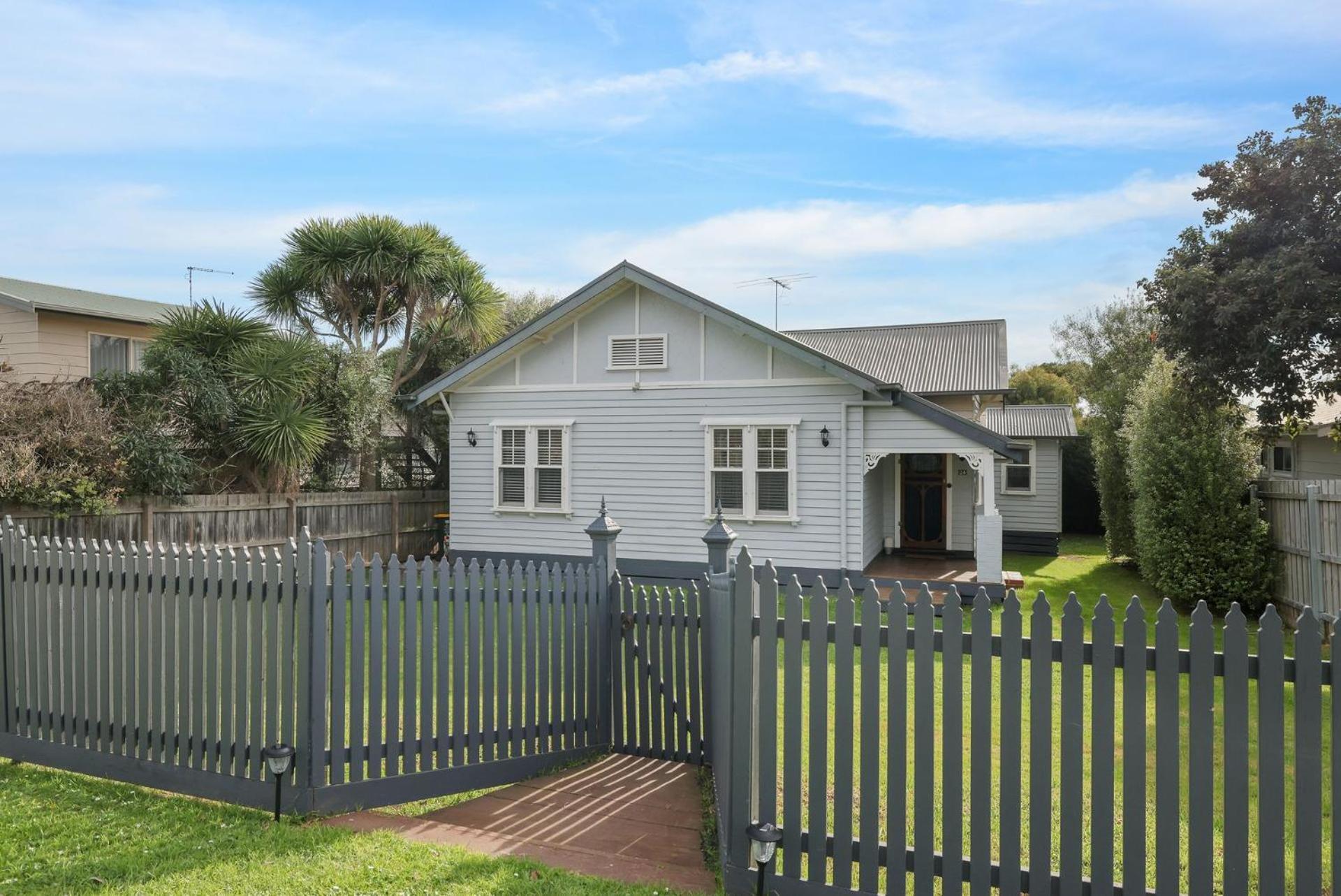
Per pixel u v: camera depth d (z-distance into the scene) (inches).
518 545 619.2
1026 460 816.9
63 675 213.8
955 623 136.2
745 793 150.6
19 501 414.6
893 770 140.3
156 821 179.0
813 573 545.6
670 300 573.3
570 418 604.1
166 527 483.2
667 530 579.5
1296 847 121.0
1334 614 397.4
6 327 674.8
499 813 192.9
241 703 190.1
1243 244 549.0
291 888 146.5
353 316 771.4
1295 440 668.7
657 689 235.1
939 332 854.5
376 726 195.2
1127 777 128.0
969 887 144.6
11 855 159.9
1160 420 523.5
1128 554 680.4
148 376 537.0
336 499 595.2
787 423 549.3
